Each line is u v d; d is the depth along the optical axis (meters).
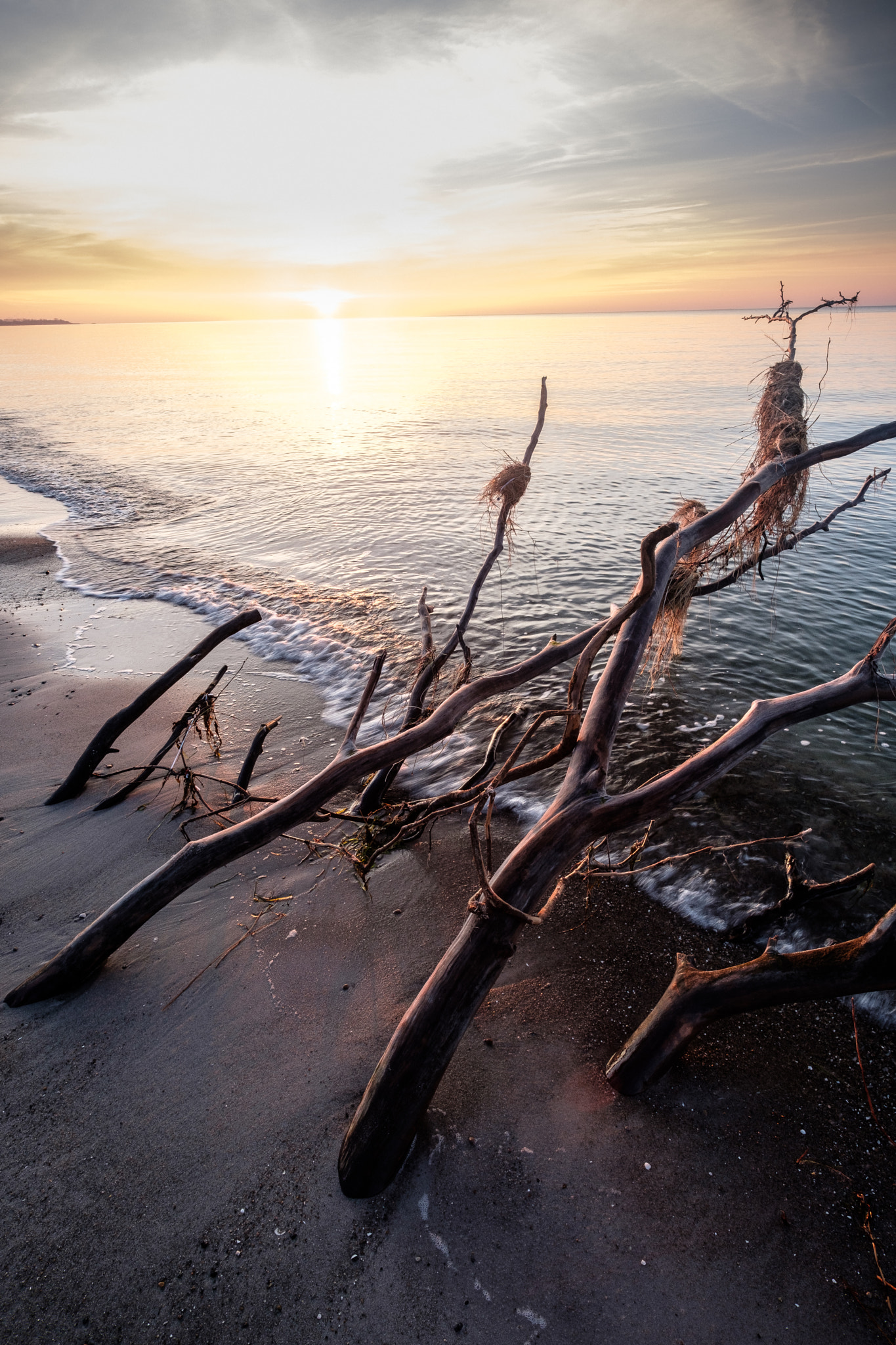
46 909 4.74
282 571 13.18
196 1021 3.81
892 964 2.79
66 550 14.95
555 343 117.25
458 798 5.14
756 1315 2.51
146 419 35.75
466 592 11.55
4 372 73.00
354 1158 2.84
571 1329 2.47
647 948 4.43
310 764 6.73
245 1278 2.62
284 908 4.72
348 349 126.50
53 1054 3.62
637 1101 3.35
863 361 53.06
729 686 8.14
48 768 6.65
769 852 5.30
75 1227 2.81
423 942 4.38
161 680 6.08
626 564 12.51
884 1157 3.08
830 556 12.33
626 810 2.96
